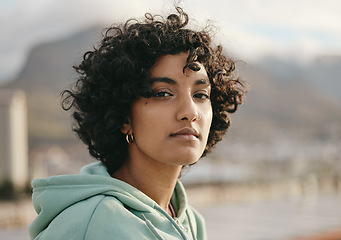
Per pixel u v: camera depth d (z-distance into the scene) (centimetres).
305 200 1408
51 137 13575
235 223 948
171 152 111
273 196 1769
